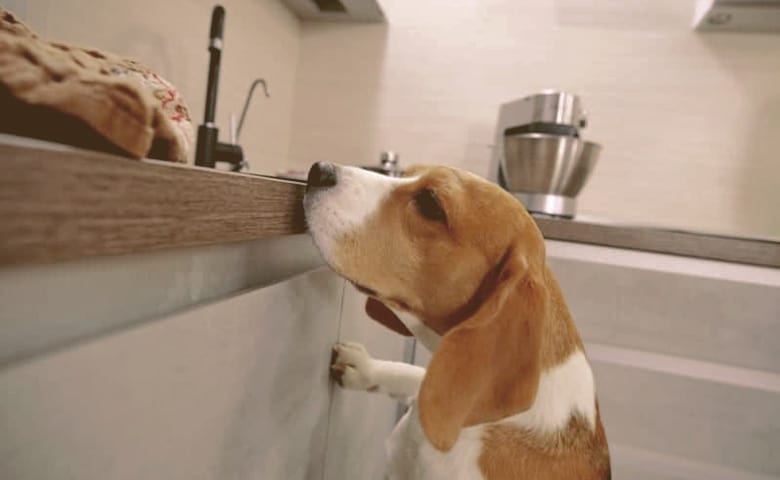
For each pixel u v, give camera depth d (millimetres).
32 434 242
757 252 989
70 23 894
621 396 1095
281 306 508
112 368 288
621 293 1072
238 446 453
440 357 539
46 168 217
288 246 586
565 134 1219
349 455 852
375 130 1897
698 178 1696
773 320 1000
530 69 1775
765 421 1025
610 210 1763
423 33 1842
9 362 241
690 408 1065
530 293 573
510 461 637
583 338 1105
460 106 1830
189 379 363
